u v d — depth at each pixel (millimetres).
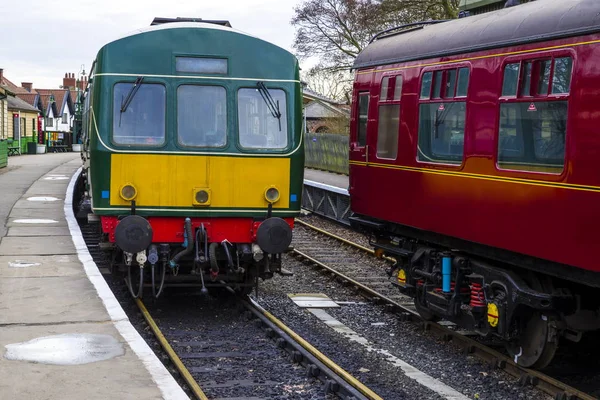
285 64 9734
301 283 12156
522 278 7703
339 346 8633
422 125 9016
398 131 9555
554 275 6938
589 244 6242
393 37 10320
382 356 8297
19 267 10000
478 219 7836
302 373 7410
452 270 8781
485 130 7723
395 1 31312
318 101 39469
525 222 7070
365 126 10602
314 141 32438
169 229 9375
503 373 7816
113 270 10141
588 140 6258
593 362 8242
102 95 9195
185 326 9195
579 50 6422
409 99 9297
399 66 9609
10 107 44938
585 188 6277
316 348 8438
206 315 9789
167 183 9281
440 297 8766
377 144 10133
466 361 8227
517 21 7367
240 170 9477
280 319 9781
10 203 17531
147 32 9359
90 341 6738
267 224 9367
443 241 8859
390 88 9812
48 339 6777
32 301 8172
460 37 8289
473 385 7438
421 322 9617
